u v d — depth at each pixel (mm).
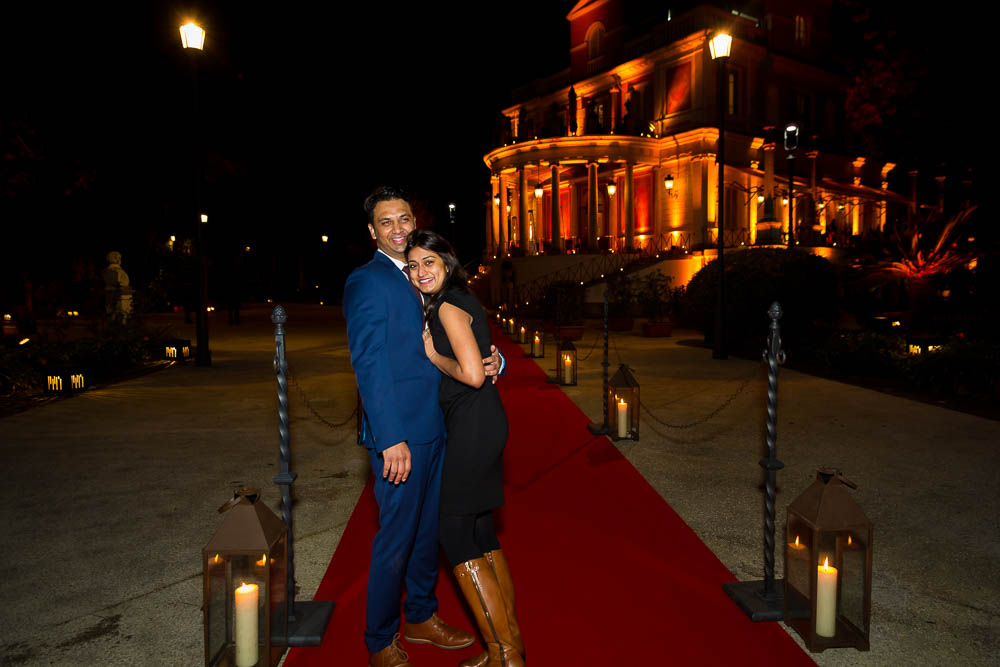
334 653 2949
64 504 4949
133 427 7691
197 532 4387
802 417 8016
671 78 29844
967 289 22625
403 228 2844
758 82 30094
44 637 3078
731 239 28672
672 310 23312
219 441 6992
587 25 35156
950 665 2822
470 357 2662
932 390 9914
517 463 5961
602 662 2807
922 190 36562
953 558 3939
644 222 31312
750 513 4668
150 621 3223
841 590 3037
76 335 19922
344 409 8891
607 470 5723
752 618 3160
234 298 27703
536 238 35500
